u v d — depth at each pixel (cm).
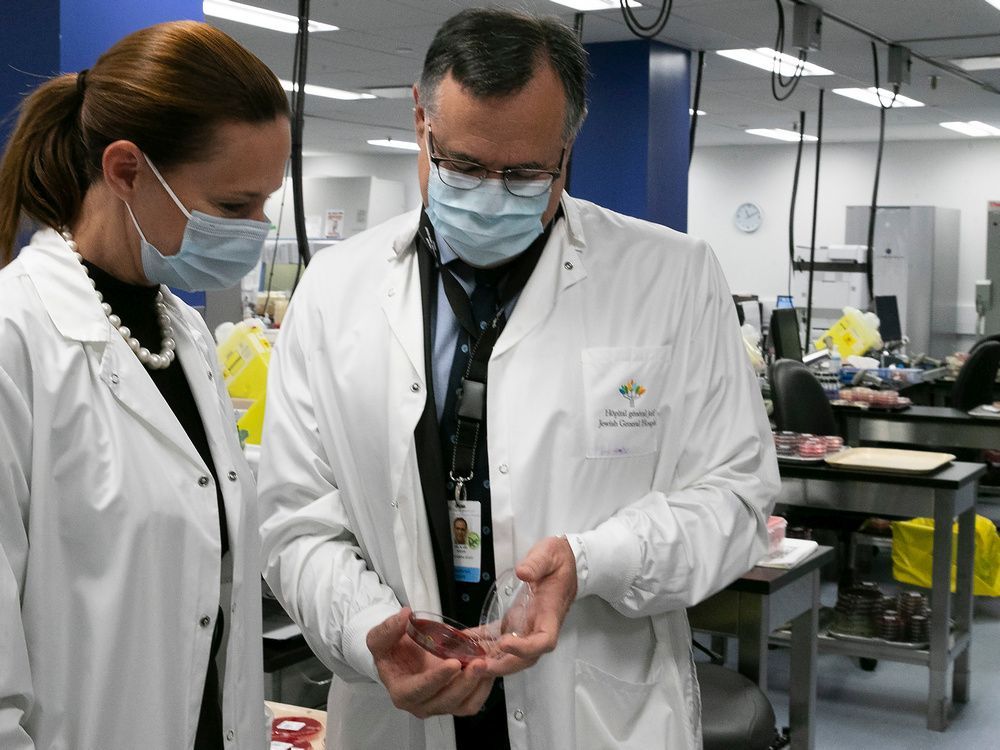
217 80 119
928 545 539
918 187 1235
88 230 127
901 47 739
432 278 157
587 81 146
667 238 164
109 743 119
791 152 1288
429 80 140
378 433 152
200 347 143
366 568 158
